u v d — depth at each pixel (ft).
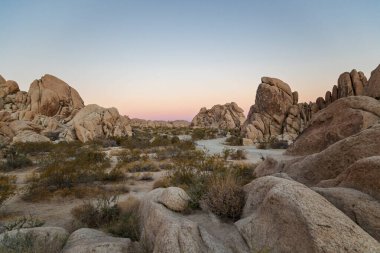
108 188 40.86
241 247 14.84
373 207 13.52
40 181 41.65
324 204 13.03
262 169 35.27
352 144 21.74
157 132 205.36
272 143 97.86
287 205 13.35
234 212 19.24
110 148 100.89
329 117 35.63
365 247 10.91
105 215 27.14
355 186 16.10
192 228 15.76
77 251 16.94
